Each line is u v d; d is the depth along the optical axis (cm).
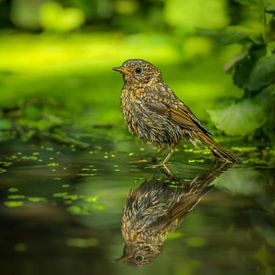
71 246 721
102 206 863
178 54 2303
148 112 1118
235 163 1115
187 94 1755
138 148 1241
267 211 845
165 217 823
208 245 727
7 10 2869
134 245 724
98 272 658
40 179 1001
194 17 2323
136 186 961
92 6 2614
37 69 2162
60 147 1250
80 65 2208
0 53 2423
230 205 875
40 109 1623
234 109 1212
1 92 1842
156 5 2569
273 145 1248
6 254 699
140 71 1122
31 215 823
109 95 1791
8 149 1230
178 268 667
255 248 716
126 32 2597
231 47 2370
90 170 1059
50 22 2606
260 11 1205
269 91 1207
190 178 1014
